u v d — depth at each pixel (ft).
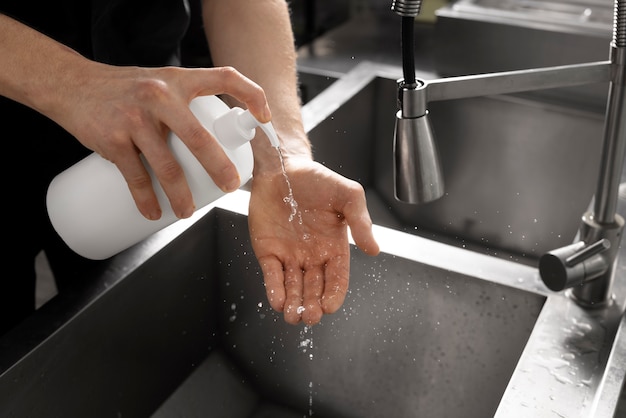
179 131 2.19
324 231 2.70
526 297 2.85
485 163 4.23
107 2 2.93
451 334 3.04
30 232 3.55
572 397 2.49
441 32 4.24
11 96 2.42
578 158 4.01
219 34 3.22
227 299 3.36
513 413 2.44
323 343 3.25
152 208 2.33
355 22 5.12
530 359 2.61
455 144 4.25
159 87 2.18
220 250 3.27
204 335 3.34
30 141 3.26
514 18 4.10
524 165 4.15
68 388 2.77
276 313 3.26
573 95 4.00
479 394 3.05
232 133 2.28
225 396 3.31
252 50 3.15
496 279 2.88
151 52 3.14
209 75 2.23
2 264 3.52
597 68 2.56
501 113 4.08
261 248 2.72
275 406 3.35
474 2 4.45
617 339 2.59
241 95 2.24
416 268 2.99
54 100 2.30
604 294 2.79
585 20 4.10
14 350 2.60
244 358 3.40
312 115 3.85
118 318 2.90
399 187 2.46
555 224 4.16
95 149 2.29
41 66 2.32
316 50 4.75
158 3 3.04
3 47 2.36
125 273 2.89
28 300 3.71
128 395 3.02
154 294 3.03
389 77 4.22
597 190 2.76
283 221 2.72
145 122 2.19
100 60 3.06
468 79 2.44
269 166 2.81
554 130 4.01
